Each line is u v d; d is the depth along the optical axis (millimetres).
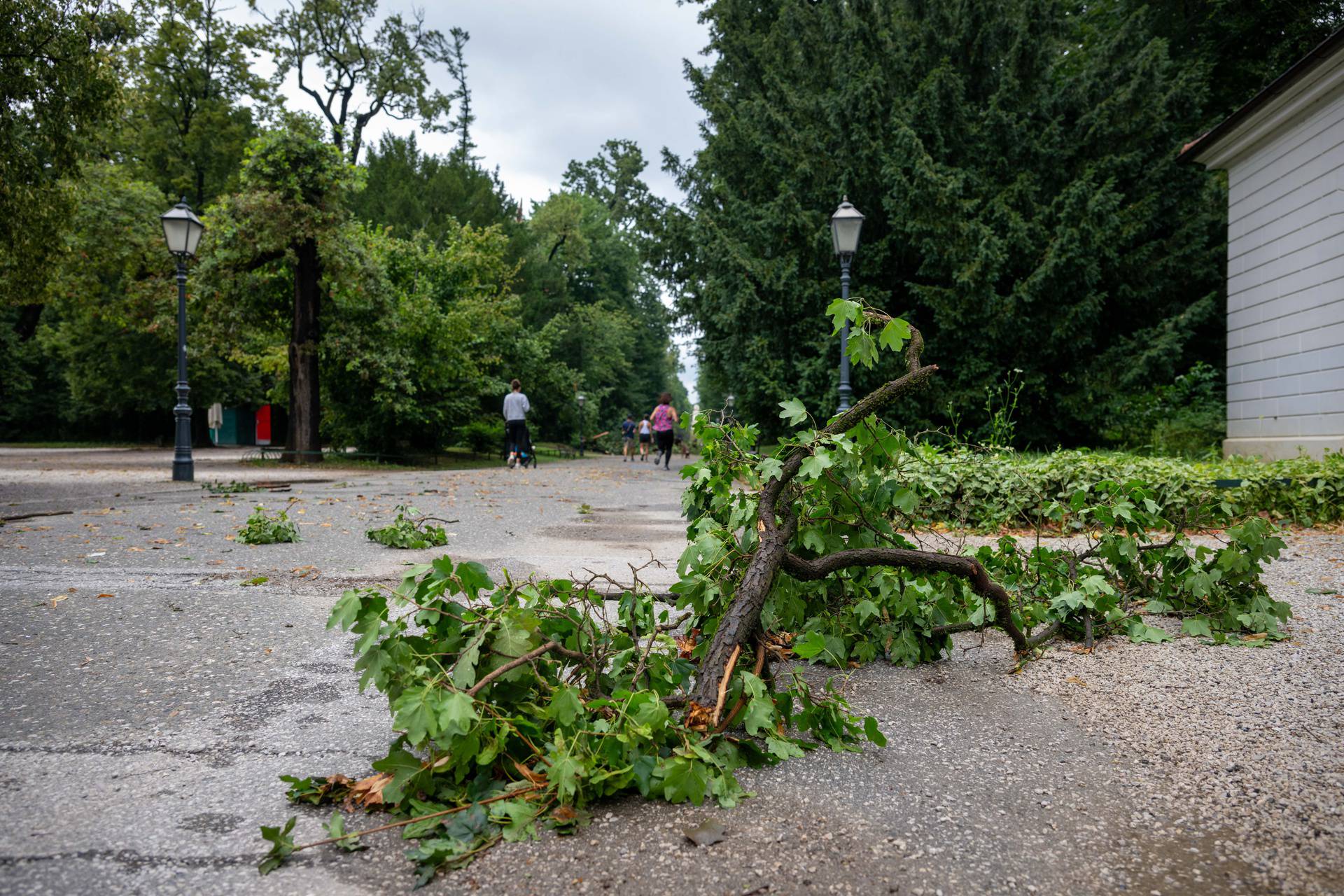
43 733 2662
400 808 2098
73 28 12656
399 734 2666
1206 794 2215
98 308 24484
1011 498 7770
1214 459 11664
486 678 2152
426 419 23609
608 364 52594
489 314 27000
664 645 2877
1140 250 15594
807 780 2332
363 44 34781
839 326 3354
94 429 46094
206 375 39500
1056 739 2650
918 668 3508
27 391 44531
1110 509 4230
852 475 3268
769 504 3076
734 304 16375
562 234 51312
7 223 12453
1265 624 3818
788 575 3273
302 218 19422
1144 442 15828
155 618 4148
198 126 31484
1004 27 16266
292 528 6996
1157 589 4332
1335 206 11336
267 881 1780
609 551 6727
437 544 6957
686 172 22281
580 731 2170
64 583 4973
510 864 1848
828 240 15766
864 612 3396
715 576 3195
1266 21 19062
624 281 62375
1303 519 7930
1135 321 16484
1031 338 14922
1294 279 12250
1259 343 13180
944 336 15453
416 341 23062
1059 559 4164
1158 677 3275
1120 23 20531
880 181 15602
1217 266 16266
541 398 42406
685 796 2127
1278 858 1881
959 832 2016
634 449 36000
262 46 32531
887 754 2535
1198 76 16219
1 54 11844
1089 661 3551
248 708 2918
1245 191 13586
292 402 21078
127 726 2736
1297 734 2615
